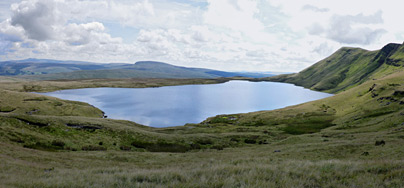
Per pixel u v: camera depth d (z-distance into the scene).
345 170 11.98
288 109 147.75
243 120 130.88
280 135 77.69
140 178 11.50
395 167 11.76
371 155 25.38
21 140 41.16
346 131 68.00
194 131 87.81
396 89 110.88
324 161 15.02
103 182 10.59
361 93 139.62
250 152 42.19
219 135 70.88
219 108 186.38
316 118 117.50
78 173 14.71
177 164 29.33
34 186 10.16
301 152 33.03
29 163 22.58
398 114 73.25
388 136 39.69
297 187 8.74
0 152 26.03
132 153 40.56
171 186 9.37
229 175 11.31
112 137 57.03
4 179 12.35
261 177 10.37
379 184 9.06
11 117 50.53
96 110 145.62
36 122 52.38
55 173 15.79
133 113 153.50
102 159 34.00
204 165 18.70
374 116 90.19
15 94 139.00
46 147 41.41
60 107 134.88
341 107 129.62
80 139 50.72
